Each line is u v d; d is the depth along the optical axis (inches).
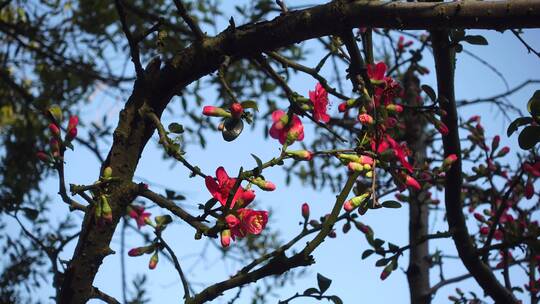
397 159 45.2
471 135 60.4
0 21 83.2
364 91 45.2
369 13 44.8
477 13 44.1
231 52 45.9
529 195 55.2
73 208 45.0
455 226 53.9
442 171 51.4
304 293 44.4
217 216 42.9
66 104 84.2
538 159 53.7
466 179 59.9
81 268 44.4
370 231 51.2
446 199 54.0
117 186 44.6
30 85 89.8
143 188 44.5
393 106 45.8
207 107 44.4
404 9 44.6
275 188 42.9
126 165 44.9
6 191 79.0
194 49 45.7
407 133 63.3
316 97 46.9
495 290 54.4
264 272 43.4
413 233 60.5
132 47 45.3
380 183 61.6
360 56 45.8
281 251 44.8
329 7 45.1
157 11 85.3
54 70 86.4
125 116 45.4
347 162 44.1
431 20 44.4
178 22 85.3
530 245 53.1
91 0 85.5
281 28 45.5
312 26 45.3
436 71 51.6
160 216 46.9
